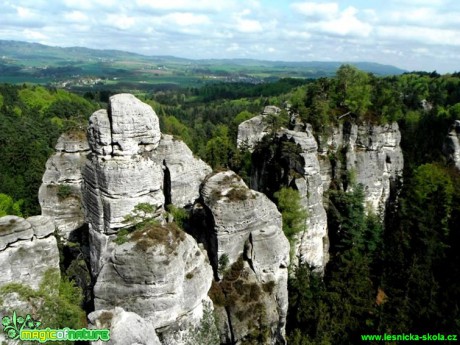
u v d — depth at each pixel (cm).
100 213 3794
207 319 3528
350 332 4622
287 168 6172
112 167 3644
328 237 6844
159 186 3997
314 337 4556
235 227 4041
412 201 7419
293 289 5222
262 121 9350
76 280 4456
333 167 7144
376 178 7475
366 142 7325
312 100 7756
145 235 3272
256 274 4119
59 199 5691
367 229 6625
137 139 3747
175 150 6075
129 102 3672
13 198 8750
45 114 16575
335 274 5647
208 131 18375
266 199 4412
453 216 6850
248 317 3909
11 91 17550
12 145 10719
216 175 4338
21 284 3481
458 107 11169
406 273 5588
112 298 3189
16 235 3644
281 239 4256
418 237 6506
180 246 3350
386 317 4638
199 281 3444
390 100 7725
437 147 10325
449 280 5581
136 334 2695
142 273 3123
